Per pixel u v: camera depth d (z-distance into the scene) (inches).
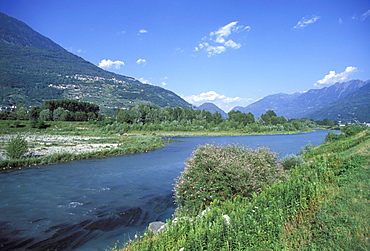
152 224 364.5
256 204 284.4
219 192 384.8
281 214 263.4
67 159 1130.0
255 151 485.1
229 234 226.4
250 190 389.1
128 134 2851.9
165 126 3735.2
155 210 483.2
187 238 244.4
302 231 235.5
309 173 401.4
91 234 370.6
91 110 5615.2
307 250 205.8
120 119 3846.0
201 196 387.5
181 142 2245.3
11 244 339.0
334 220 229.6
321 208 259.3
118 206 505.7
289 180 382.3
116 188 652.7
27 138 2039.9
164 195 588.7
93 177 789.9
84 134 2642.7
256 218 251.0
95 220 428.1
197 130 3828.7
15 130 2770.7
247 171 398.6
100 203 525.0
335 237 207.3
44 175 815.7
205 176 404.5
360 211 229.6
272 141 2379.4
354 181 302.2
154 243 262.7
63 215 452.1
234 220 243.1
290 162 626.5
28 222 417.7
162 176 808.3
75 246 332.5
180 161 1143.6
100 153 1288.1
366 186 276.2
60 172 868.0
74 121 4202.8
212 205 345.7
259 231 227.0
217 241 217.2
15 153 1036.5
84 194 593.9
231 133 3686.0
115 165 1023.6
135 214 459.5
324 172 373.7
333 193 287.0
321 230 225.5
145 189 643.5
